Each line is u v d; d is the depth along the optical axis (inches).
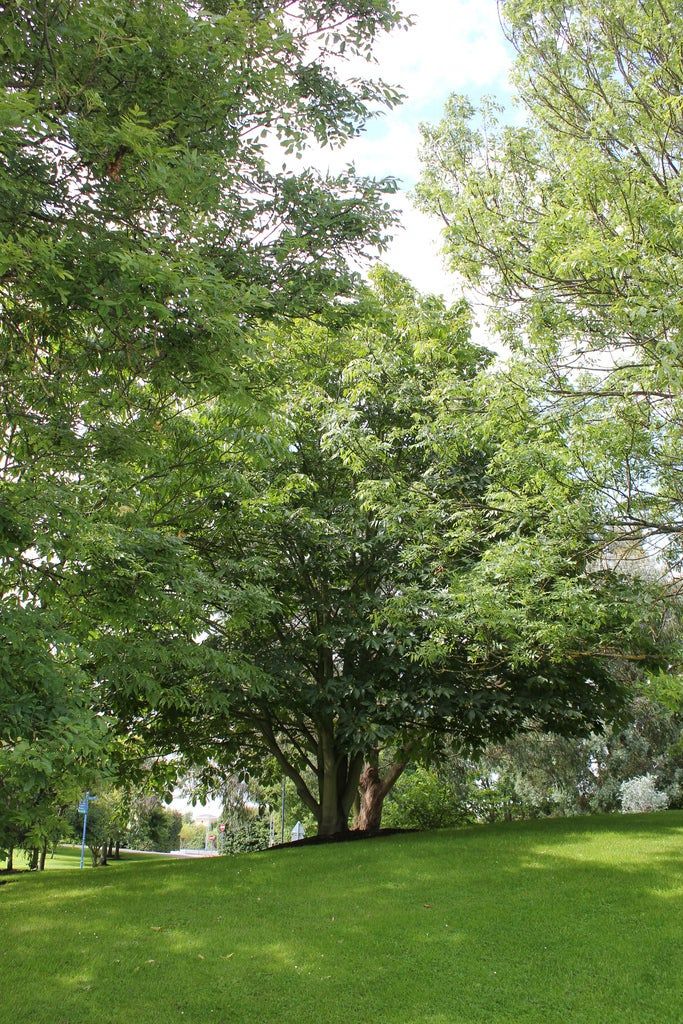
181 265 200.8
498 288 337.7
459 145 363.9
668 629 379.6
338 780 576.7
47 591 276.5
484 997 230.5
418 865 375.6
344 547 478.6
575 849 394.3
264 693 465.7
